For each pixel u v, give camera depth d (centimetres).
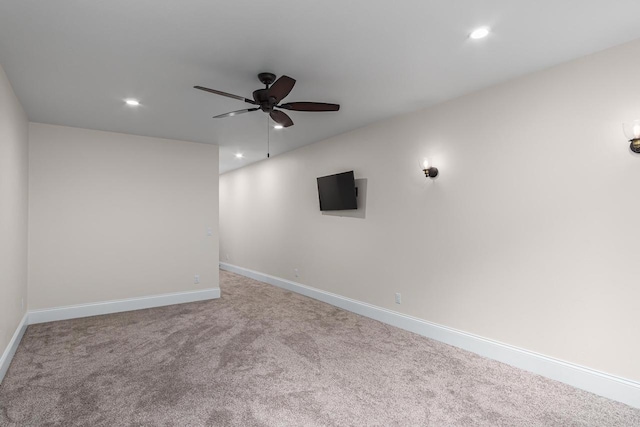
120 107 352
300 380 259
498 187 296
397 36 220
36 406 222
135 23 202
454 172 331
